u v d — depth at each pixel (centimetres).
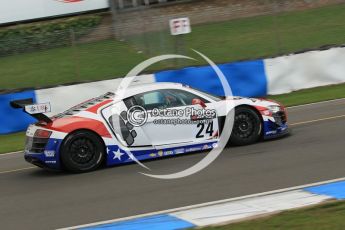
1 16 9094
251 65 5144
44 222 1966
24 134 4522
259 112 3061
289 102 4862
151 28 6956
